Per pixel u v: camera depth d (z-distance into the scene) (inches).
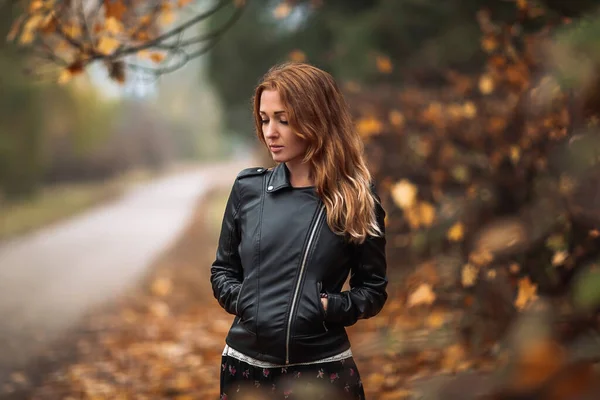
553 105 142.8
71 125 1503.4
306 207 106.5
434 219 251.1
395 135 313.0
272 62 800.3
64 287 488.1
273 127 106.7
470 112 248.8
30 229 903.7
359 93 355.6
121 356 292.2
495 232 107.2
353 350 244.7
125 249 713.0
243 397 100.3
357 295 106.9
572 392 44.7
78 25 200.7
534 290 153.7
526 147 186.2
